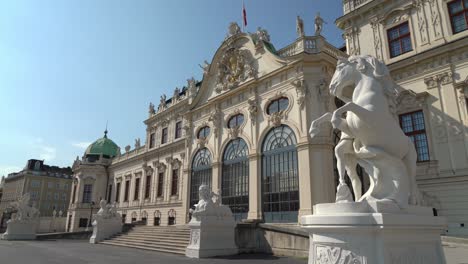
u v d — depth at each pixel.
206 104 29.06
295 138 20.98
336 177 19.95
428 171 19.39
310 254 5.12
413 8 22.38
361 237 4.47
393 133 5.37
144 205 40.31
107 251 18.92
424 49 21.16
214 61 29.70
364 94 5.65
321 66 21.31
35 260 14.31
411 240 4.72
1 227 79.38
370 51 24.17
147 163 42.22
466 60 19.08
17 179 87.44
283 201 20.73
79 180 51.91
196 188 28.69
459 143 18.50
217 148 27.03
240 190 24.03
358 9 25.06
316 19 22.69
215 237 16.11
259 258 14.52
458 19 20.28
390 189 5.18
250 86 24.97
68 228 51.78
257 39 25.84
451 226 17.88
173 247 18.47
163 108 41.66
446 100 19.48
